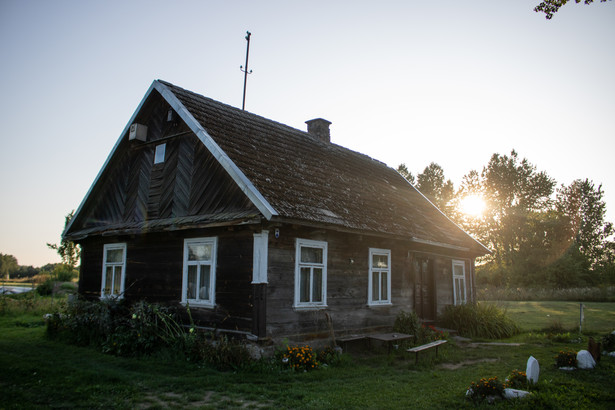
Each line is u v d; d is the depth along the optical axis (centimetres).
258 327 934
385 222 1331
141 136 1394
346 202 1286
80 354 1024
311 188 1211
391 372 922
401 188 1909
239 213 1021
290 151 1398
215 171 1145
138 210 1376
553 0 912
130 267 1324
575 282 4441
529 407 650
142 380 790
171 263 1194
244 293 985
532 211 5488
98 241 1494
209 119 1246
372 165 1939
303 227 1065
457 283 1803
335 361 984
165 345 1043
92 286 1478
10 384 745
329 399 695
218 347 917
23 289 3503
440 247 1634
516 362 1045
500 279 4859
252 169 1080
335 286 1166
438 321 1617
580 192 6531
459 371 938
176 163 1280
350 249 1237
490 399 690
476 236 5528
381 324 1315
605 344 1202
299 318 1043
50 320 1310
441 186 5631
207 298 1084
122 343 1018
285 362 903
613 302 3434
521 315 2338
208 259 1095
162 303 1188
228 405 662
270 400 693
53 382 758
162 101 1386
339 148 1847
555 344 1350
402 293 1438
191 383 773
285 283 1020
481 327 1544
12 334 1348
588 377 852
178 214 1226
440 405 677
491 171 5625
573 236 5206
